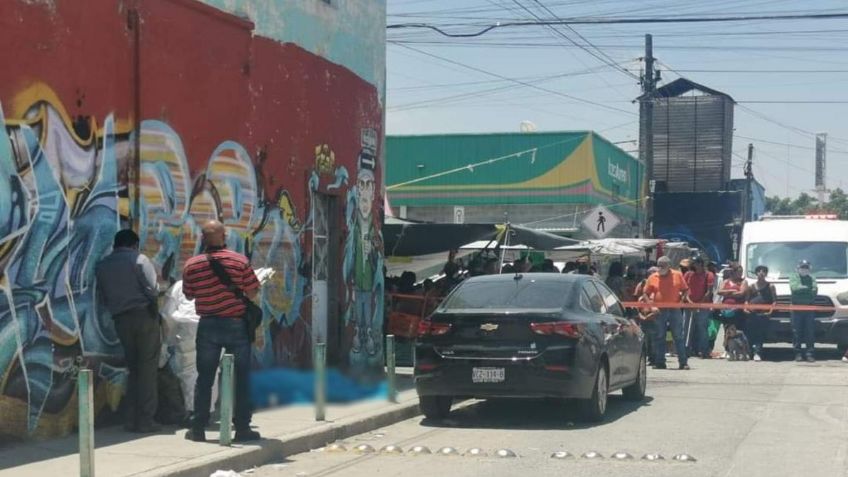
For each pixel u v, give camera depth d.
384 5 16.61
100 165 9.57
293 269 13.40
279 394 12.49
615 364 11.99
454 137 39.72
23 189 8.58
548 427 11.17
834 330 19.25
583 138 38.34
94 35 9.48
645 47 32.62
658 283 17.95
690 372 17.06
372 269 16.12
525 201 38.91
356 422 10.77
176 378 10.05
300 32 13.54
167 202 10.58
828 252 20.86
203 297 9.11
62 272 9.05
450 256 19.83
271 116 12.78
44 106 8.83
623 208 43.16
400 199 40.09
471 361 10.93
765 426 11.09
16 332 8.51
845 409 12.42
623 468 8.72
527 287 11.62
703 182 46.00
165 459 8.29
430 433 10.84
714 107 45.44
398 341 17.45
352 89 15.26
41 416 8.83
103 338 9.60
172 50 10.69
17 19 8.52
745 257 21.42
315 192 14.06
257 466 8.88
